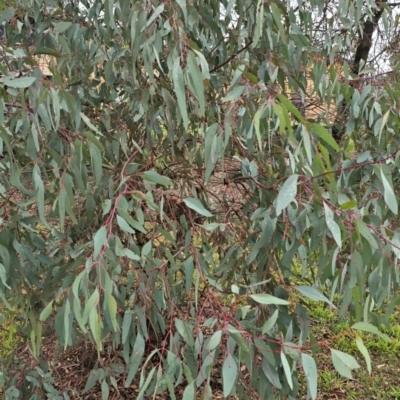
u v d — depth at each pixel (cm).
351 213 95
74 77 158
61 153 130
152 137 162
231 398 177
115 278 122
